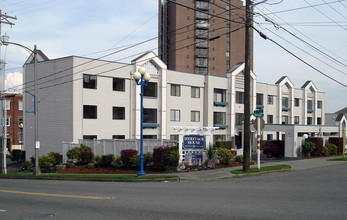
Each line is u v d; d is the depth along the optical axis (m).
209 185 14.16
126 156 21.09
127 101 34.56
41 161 27.19
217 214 8.29
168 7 75.19
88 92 31.70
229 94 43.44
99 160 23.62
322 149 30.11
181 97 39.12
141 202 10.25
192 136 19.86
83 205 10.08
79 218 8.38
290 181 14.82
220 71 77.38
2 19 32.03
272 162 25.27
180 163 19.25
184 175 17.41
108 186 14.89
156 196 11.34
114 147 24.44
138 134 34.69
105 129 32.78
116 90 33.88
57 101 32.31
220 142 40.31
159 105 36.59
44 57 35.84
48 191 13.75
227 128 43.47
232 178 16.84
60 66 32.09
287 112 52.69
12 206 10.44
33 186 16.27
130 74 34.72
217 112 42.66
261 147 44.03
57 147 32.12
